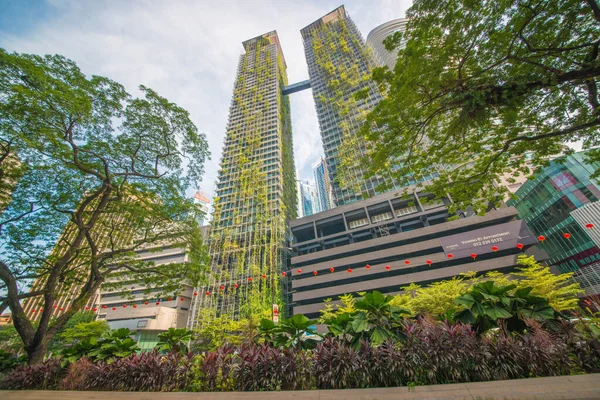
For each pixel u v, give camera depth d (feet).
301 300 123.34
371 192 143.84
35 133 31.45
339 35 233.14
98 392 19.89
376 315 19.79
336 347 17.93
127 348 27.55
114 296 167.94
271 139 207.31
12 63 26.55
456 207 35.86
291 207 202.49
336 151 166.61
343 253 129.59
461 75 27.40
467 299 19.48
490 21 25.05
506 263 94.94
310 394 15.17
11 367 32.35
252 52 300.20
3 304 35.42
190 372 20.48
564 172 89.56
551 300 54.70
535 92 27.32
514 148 31.40
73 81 34.27
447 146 32.86
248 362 18.47
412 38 27.53
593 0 22.39
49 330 34.14
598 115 25.88
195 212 49.96
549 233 98.84
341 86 189.37
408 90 27.58
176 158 48.34
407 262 86.22
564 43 26.32
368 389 14.66
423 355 16.08
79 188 42.63
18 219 37.68
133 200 46.26
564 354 15.01
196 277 47.91
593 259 80.79
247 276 141.59
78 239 39.09
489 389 13.33
